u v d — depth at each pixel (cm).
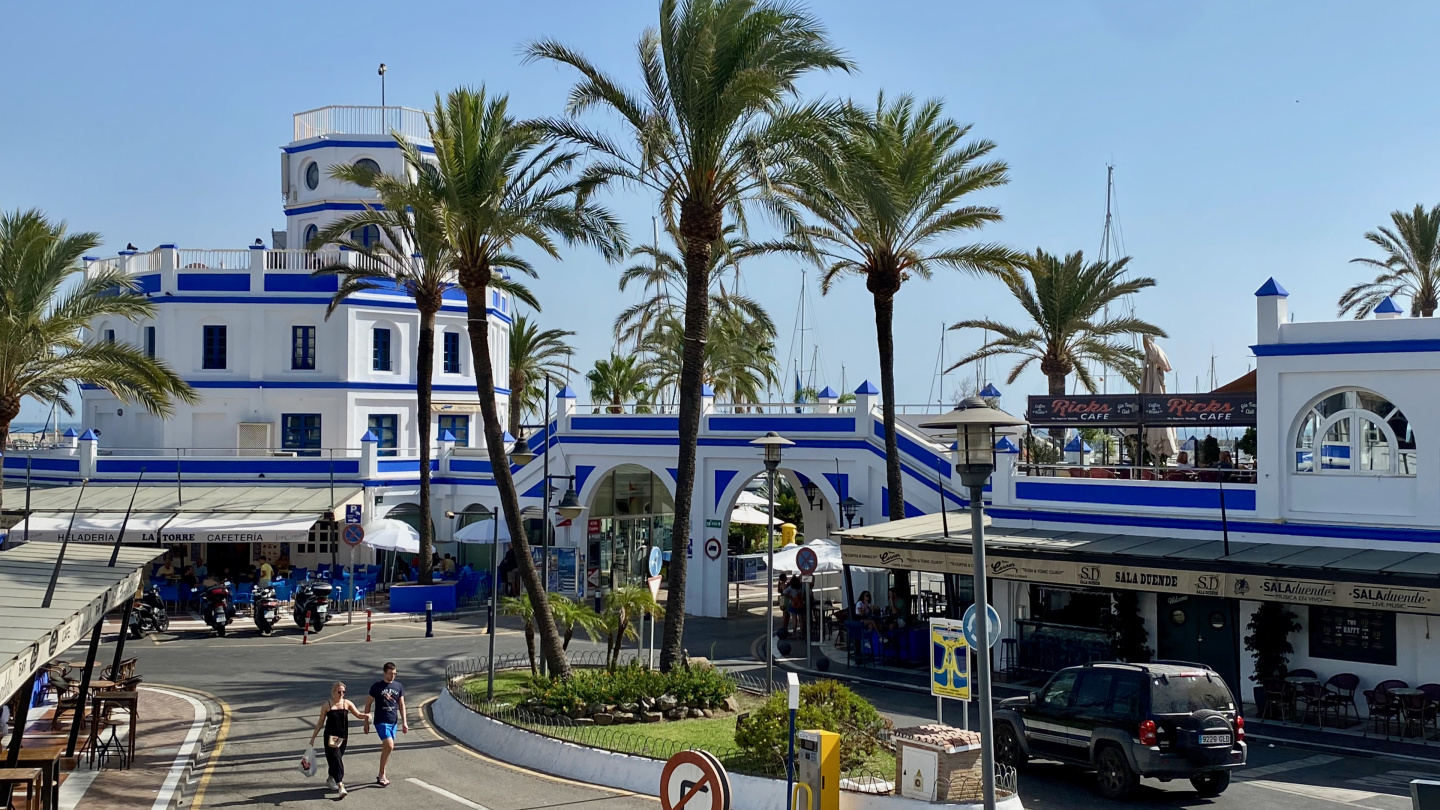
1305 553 2297
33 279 3397
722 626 3694
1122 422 2791
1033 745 1858
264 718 2359
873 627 2970
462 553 4609
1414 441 2292
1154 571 2317
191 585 3931
